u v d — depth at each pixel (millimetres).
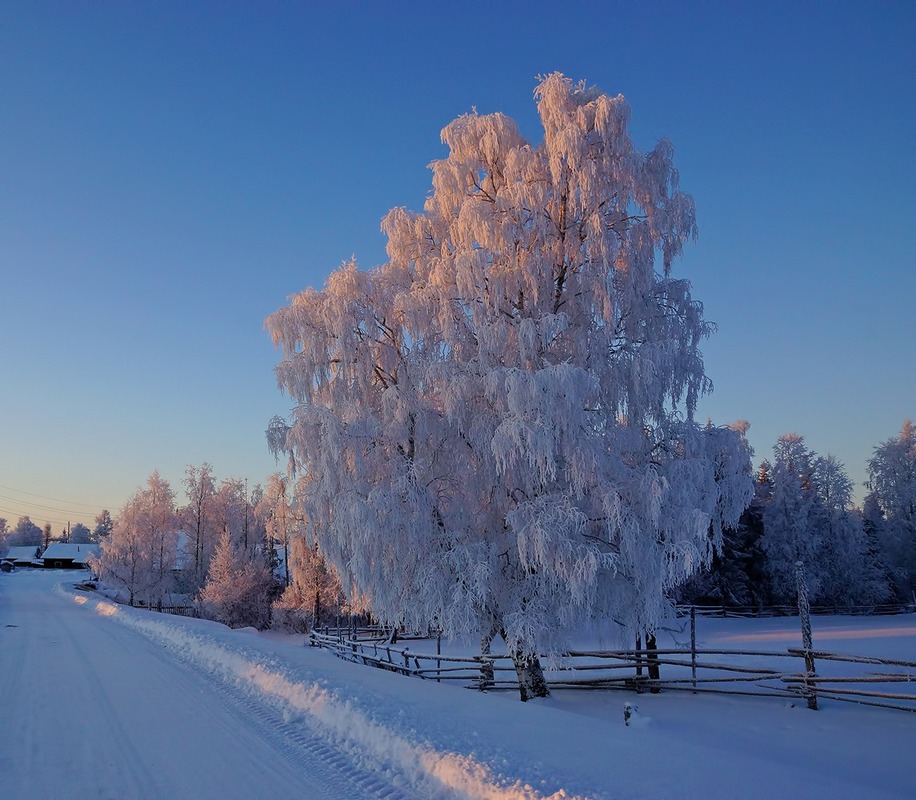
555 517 11000
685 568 10789
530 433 10875
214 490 68250
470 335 13570
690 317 14305
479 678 15000
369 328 13859
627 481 12000
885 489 52562
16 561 145000
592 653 14695
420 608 12297
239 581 49062
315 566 41781
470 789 5613
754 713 11250
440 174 13984
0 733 8195
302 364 13664
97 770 6676
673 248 13945
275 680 11039
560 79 13609
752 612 45531
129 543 61281
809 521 49438
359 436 12773
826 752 8492
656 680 13922
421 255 14719
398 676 12578
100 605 38125
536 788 5316
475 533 12914
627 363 12859
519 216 13164
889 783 7078
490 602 12375
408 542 12336
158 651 17484
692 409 14023
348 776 6488
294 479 14047
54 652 16844
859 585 48250
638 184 13156
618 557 11586
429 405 13445
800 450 54531
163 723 8766
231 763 6902
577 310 13492
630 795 5160
